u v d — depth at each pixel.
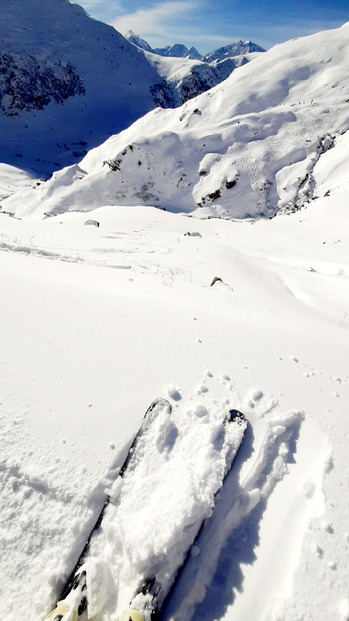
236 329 4.61
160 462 2.58
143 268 11.48
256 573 2.09
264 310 6.56
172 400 3.14
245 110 111.69
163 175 92.69
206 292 7.60
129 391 3.20
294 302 9.77
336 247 39.34
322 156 83.31
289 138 89.75
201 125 113.00
